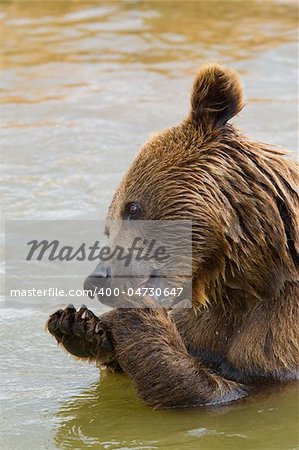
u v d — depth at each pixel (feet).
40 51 117.39
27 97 101.09
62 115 95.04
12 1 141.79
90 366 56.85
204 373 51.42
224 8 137.80
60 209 75.41
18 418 50.65
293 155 53.67
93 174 81.05
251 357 53.06
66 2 141.59
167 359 50.49
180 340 52.11
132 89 102.58
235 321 54.08
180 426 49.39
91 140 88.02
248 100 96.78
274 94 99.14
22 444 47.80
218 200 50.60
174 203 50.85
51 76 108.06
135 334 50.85
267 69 107.76
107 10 136.98
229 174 51.03
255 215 50.80
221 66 52.44
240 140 52.11
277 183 51.44
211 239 50.85
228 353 53.98
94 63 112.57
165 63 111.55
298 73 106.52
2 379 55.06
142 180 51.47
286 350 52.80
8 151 86.48
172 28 126.93
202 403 51.13
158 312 51.31
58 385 54.54
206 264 51.34
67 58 114.52
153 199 51.03
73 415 50.93
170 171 51.31
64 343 51.42
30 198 77.56
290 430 48.91
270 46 116.78
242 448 47.06
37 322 61.52
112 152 85.20
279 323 52.85
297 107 94.73
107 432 48.96
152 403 51.03
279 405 51.34
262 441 47.80
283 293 52.95
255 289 52.34
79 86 104.32
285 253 51.52
